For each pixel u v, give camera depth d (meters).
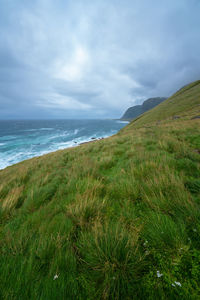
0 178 6.47
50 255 1.36
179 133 8.35
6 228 1.95
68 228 1.71
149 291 1.07
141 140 7.45
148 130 12.27
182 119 18.62
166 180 2.34
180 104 36.69
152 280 1.12
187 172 2.87
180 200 1.79
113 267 1.17
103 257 1.28
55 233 1.63
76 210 1.93
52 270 1.22
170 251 1.26
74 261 1.30
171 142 5.74
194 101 32.56
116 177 3.33
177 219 1.59
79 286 1.17
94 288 1.14
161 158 3.73
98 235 1.47
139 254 1.28
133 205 2.13
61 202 2.44
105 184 3.07
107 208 2.14
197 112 21.11
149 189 2.26
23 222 2.05
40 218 1.99
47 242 1.48
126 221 1.76
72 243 1.55
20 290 1.14
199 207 1.64
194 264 1.13
